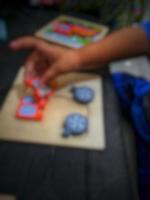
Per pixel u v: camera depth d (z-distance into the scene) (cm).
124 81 49
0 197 30
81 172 34
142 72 54
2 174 32
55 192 31
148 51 49
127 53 48
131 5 72
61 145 37
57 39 60
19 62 51
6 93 44
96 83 49
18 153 35
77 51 48
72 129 38
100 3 74
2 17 65
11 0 72
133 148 38
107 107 44
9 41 57
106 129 40
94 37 63
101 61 49
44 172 33
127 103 45
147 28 48
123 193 32
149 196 34
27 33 61
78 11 75
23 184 31
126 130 41
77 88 46
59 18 68
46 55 48
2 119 40
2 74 48
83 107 44
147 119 41
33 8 72
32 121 40
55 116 41
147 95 45
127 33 48
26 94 44
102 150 37
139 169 36
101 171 34
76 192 31
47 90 44
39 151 36
